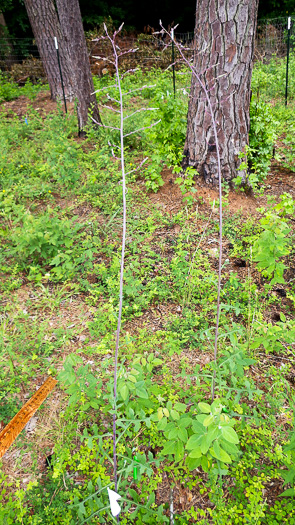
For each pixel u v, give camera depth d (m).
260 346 3.11
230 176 4.88
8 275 3.97
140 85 10.23
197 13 4.30
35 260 4.08
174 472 2.29
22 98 10.79
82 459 2.29
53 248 3.99
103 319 3.30
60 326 3.35
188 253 4.11
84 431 2.40
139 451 2.41
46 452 2.43
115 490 2.06
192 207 4.82
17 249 3.93
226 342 3.13
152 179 5.16
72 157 6.11
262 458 2.40
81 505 2.04
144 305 3.49
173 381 2.86
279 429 2.50
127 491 2.21
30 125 7.75
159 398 2.35
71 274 3.82
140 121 7.09
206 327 3.24
